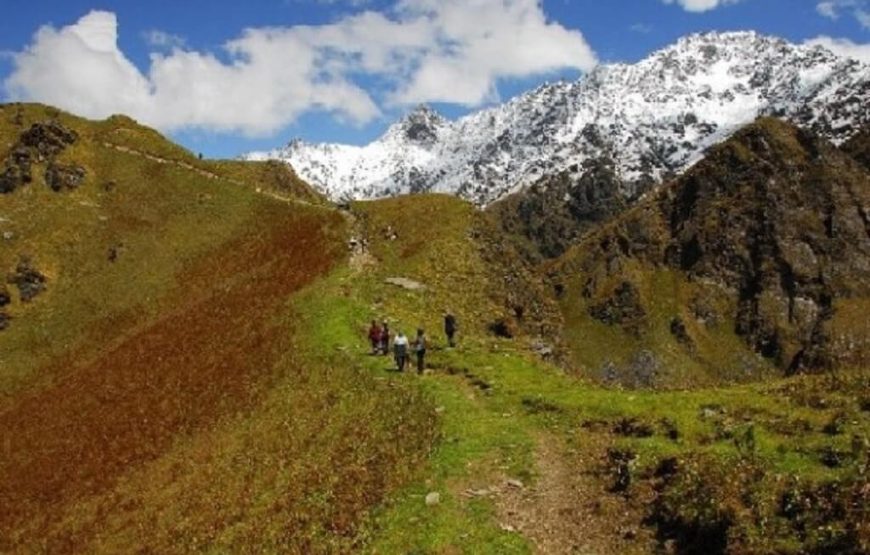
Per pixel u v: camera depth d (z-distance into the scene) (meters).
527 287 84.94
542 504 25.14
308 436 38.03
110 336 92.81
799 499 20.81
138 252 111.19
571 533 23.33
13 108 156.62
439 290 71.44
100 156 138.00
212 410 50.03
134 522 39.50
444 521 24.41
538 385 36.94
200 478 40.25
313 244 87.81
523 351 49.41
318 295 62.44
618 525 23.31
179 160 142.38
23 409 68.19
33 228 117.31
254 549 29.03
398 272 74.44
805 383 31.09
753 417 28.12
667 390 34.81
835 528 19.31
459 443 30.25
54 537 42.97
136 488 44.53
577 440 29.52
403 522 25.17
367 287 66.62
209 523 33.81
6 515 48.84
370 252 80.81
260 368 51.94
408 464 29.50
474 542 22.98
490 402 35.34
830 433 25.52
